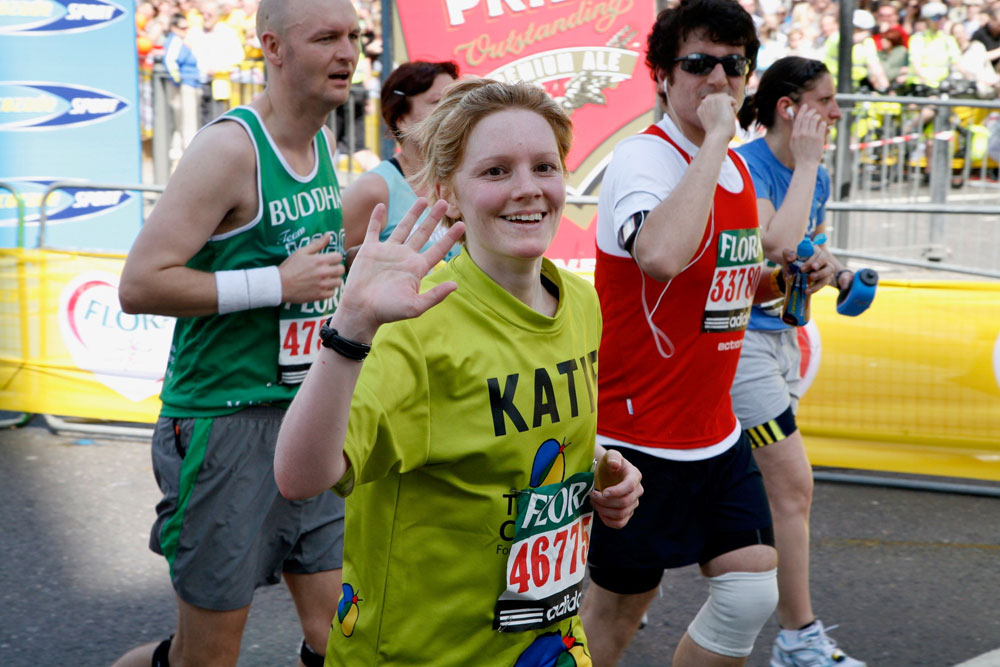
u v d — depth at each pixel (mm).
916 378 5062
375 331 1622
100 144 8523
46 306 5746
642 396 2715
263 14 2613
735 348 2807
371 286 1609
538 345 1911
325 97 2646
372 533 1880
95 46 8367
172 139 9461
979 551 4410
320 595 2801
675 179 2783
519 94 1855
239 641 2715
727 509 2721
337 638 1963
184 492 2646
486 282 1878
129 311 2562
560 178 1885
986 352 4973
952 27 10805
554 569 1962
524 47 7492
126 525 4613
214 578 2629
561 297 1990
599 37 7469
